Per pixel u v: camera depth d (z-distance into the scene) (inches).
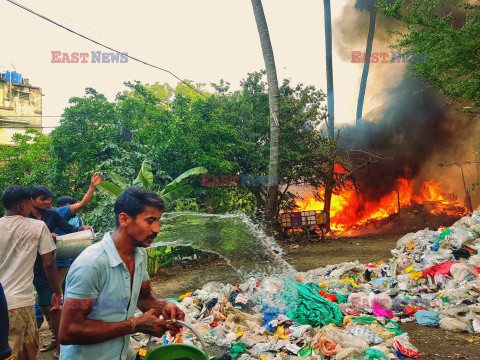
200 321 178.4
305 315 174.7
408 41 390.3
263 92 607.8
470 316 173.3
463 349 148.8
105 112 478.0
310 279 254.1
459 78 403.9
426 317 177.8
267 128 575.5
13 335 99.7
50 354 154.2
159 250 321.4
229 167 454.9
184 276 316.8
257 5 447.5
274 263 247.0
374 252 411.2
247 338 156.6
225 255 249.8
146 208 65.0
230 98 605.9
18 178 548.7
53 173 463.5
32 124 958.4
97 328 62.0
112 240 66.2
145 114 519.5
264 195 559.5
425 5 381.4
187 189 319.9
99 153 450.3
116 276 64.4
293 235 551.5
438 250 264.1
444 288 217.2
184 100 504.4
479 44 349.4
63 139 453.7
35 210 149.4
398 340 152.1
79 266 61.9
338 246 481.1
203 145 452.1
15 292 101.1
